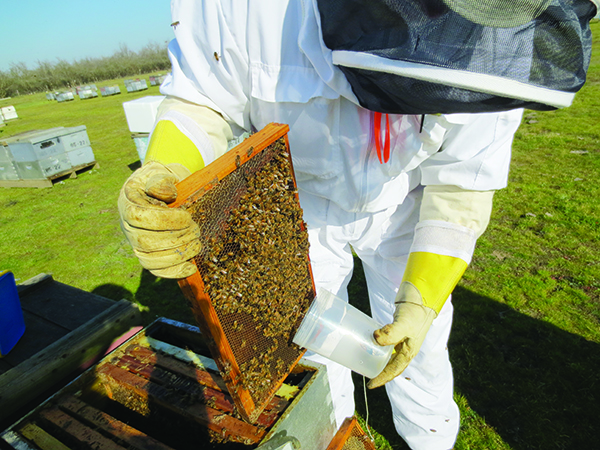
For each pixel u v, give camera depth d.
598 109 9.17
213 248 0.99
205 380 1.55
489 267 4.10
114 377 1.63
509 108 0.97
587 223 4.71
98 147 11.38
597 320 3.23
